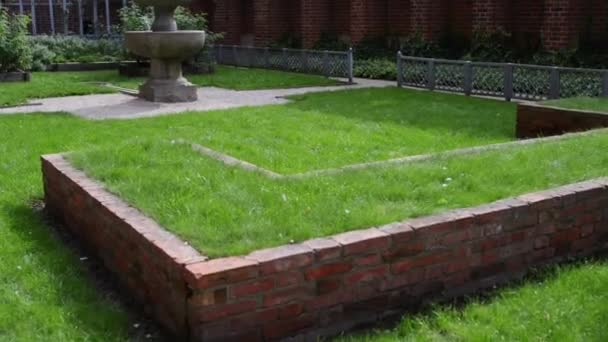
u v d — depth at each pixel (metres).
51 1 26.00
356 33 19.78
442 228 3.89
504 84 12.95
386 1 19.67
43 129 9.30
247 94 13.80
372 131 9.19
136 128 9.41
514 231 4.21
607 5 14.44
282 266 3.42
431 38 17.95
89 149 5.95
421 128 9.51
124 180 4.93
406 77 15.10
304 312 3.52
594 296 3.94
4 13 16.97
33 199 6.16
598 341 3.42
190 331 3.38
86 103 12.39
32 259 4.64
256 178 4.90
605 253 4.70
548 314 3.68
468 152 5.83
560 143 6.14
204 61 18.56
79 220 4.99
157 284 3.68
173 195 4.49
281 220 3.95
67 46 20.89
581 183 4.71
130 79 16.73
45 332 3.62
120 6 28.08
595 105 8.69
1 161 7.36
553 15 14.45
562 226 4.46
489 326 3.60
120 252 4.18
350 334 3.60
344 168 5.28
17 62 16.53
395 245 3.74
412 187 4.70
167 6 12.75
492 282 4.16
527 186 4.71
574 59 13.91
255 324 3.40
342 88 14.74
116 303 4.05
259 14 22.78
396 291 3.79
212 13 26.23
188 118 10.20
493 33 16.17
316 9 21.05
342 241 3.61
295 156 7.58
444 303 3.93
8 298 3.96
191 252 3.51
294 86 15.21
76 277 4.37
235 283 3.33
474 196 4.46
